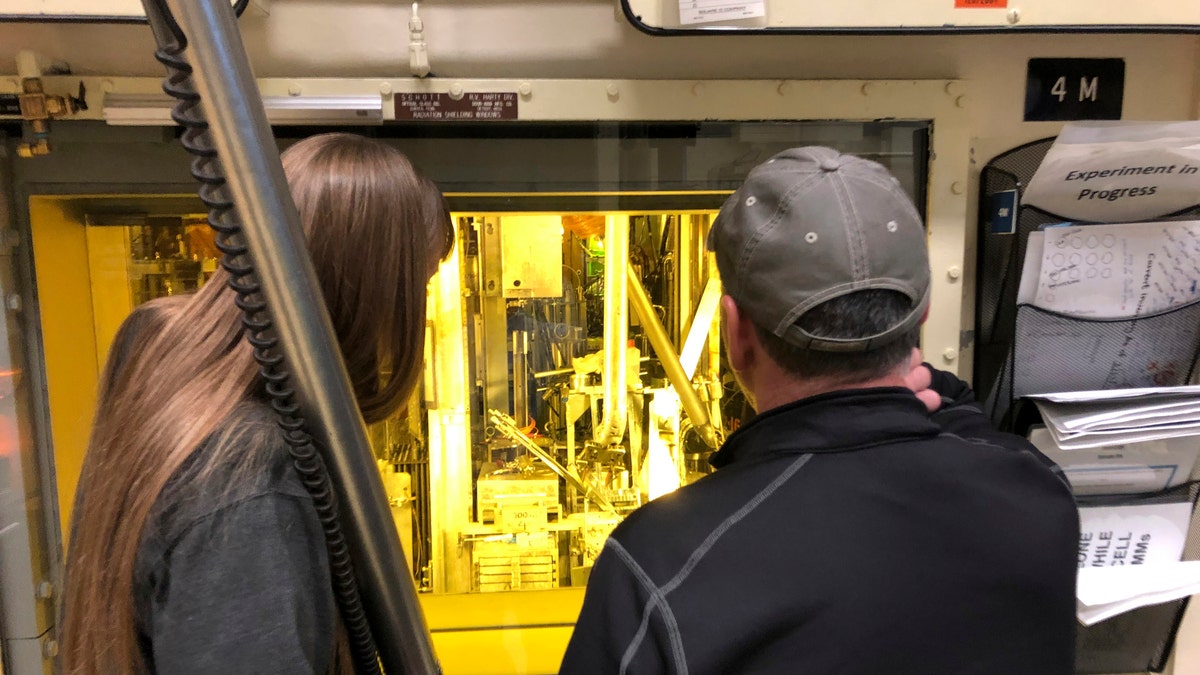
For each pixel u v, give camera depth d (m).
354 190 0.56
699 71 0.94
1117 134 0.89
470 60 0.92
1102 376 0.99
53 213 0.93
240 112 0.42
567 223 1.16
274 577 0.48
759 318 0.58
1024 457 0.61
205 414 0.51
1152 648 1.07
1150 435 0.91
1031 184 0.95
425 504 1.20
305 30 0.90
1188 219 0.94
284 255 0.46
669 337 1.27
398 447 1.20
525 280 1.18
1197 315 0.97
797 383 0.59
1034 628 0.57
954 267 0.99
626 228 1.15
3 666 0.94
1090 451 0.98
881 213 0.55
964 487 0.56
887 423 0.56
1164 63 1.00
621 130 0.92
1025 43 0.98
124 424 0.53
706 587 0.51
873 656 0.51
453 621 1.14
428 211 0.62
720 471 0.60
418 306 0.61
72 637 0.56
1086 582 0.98
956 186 0.97
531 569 1.19
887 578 0.52
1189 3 0.88
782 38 0.94
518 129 0.91
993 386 1.03
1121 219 0.96
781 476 0.56
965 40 0.97
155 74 0.89
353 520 0.55
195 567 0.47
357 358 0.60
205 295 0.56
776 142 0.94
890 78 0.96
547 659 1.08
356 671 0.64
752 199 0.58
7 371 0.90
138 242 1.01
